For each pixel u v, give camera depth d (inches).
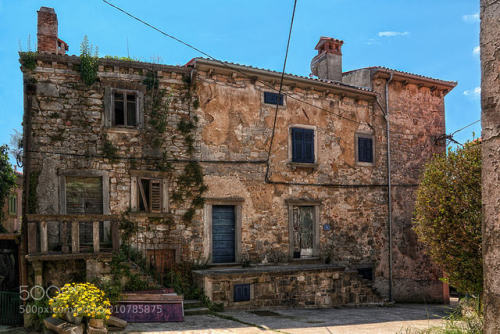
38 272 352.8
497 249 94.3
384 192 600.1
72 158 433.1
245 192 509.0
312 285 495.8
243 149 512.1
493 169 96.7
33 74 426.3
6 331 350.0
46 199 419.5
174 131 478.3
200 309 417.4
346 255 562.9
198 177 481.7
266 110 530.0
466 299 385.7
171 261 465.1
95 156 442.0
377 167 599.2
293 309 472.1
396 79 617.0
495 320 93.6
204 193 485.1
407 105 627.8
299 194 542.9
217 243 493.7
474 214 338.3
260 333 323.9
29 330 351.9
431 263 614.9
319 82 554.3
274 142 531.8
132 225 447.8
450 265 350.6
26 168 412.5
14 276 421.4
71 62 437.4
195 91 490.3
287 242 528.7
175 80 484.1
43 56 424.8
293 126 545.6
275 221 523.8
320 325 363.6
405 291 593.6
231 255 500.1
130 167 455.2
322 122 566.9
